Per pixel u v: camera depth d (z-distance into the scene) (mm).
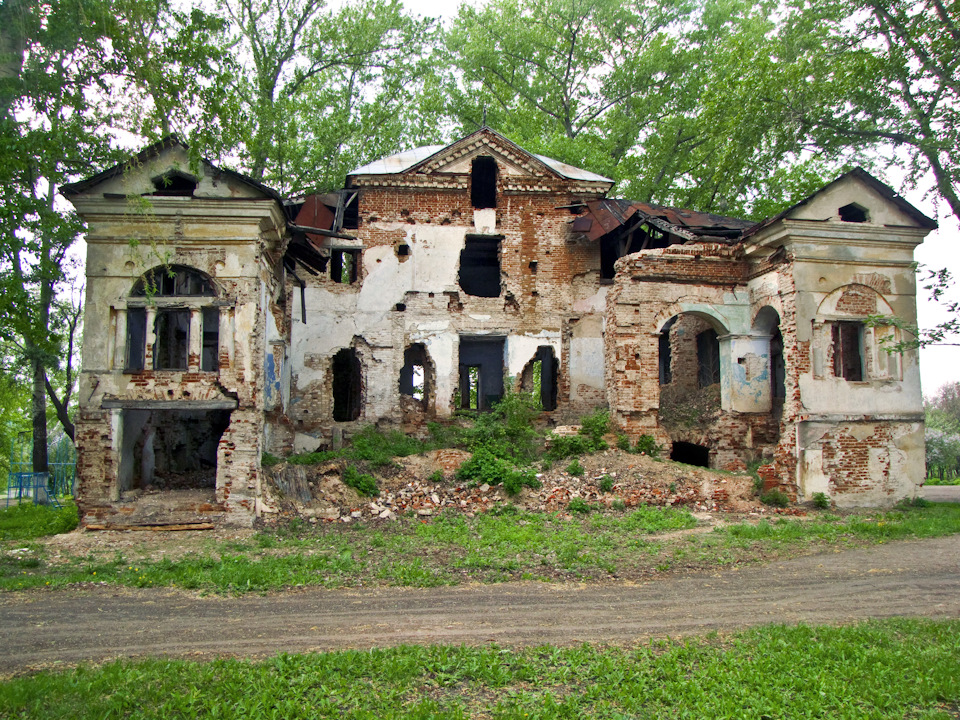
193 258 16625
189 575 11562
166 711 6582
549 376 27141
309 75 30094
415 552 13406
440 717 6484
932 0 15016
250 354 16500
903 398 19188
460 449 19781
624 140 36281
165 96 12273
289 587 11094
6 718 6387
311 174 30438
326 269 24281
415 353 28547
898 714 6723
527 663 7875
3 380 23734
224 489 16047
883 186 19219
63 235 16750
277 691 6980
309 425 23438
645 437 20516
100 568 12094
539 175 25078
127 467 17203
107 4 11734
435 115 37156
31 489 27266
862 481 18672
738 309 21531
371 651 8133
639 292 21172
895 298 19484
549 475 18469
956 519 16266
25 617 9570
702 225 23250
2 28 12297
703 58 34375
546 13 36562
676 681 7375
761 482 18797
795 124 17516
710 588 11180
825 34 17672
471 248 27422
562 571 12086
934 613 9867
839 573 11953
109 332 16312
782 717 6660
